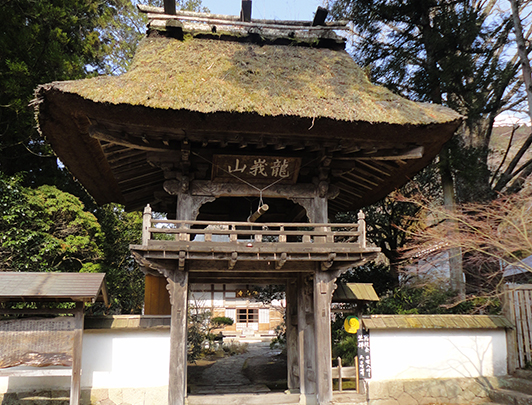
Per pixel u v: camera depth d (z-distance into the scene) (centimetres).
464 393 844
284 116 666
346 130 700
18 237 1020
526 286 880
